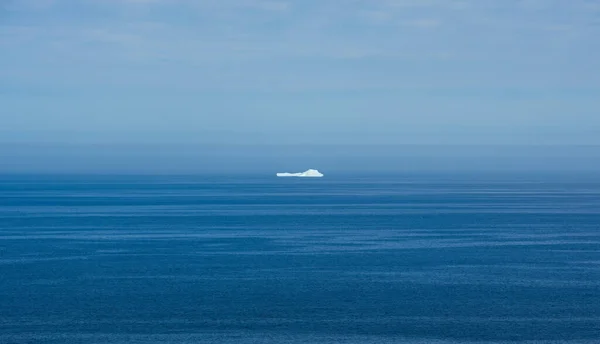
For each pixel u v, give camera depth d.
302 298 132.12
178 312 120.00
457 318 116.81
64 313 119.25
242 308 123.44
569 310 122.88
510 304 127.75
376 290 140.38
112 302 128.00
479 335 106.19
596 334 107.00
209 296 133.62
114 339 103.06
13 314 118.50
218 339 103.25
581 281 151.75
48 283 147.38
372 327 110.50
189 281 150.00
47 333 106.31
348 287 143.38
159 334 105.94
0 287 142.50
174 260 183.25
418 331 108.50
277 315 118.25
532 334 107.00
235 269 167.38
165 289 140.62
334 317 117.06
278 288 142.00
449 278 155.00
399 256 192.12
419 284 147.50
